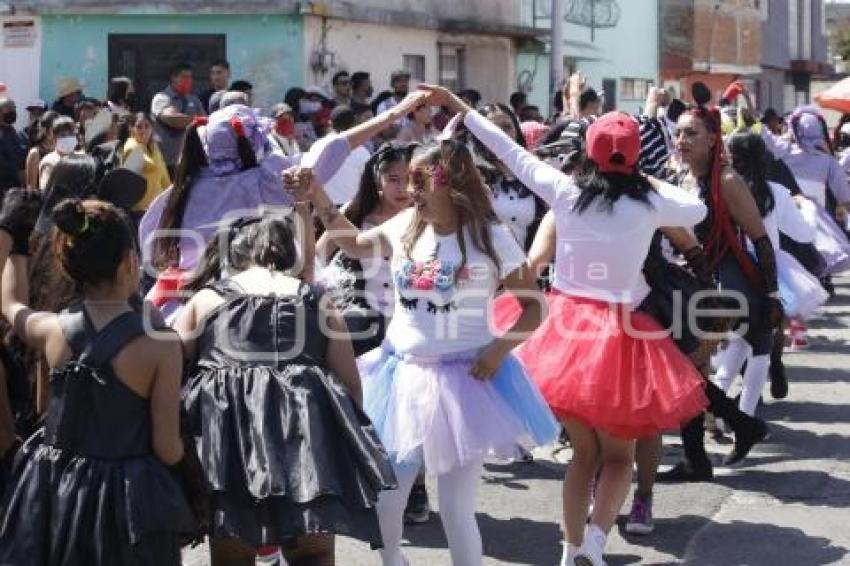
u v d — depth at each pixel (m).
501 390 5.49
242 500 4.46
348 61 17.86
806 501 7.50
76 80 15.58
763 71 38.72
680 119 7.69
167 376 4.20
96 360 4.15
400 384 5.38
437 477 5.51
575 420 5.89
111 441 4.18
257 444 4.49
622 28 27.95
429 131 11.45
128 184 5.59
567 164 6.35
